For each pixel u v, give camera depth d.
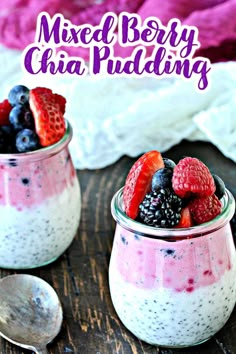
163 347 0.42
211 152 0.63
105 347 0.42
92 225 0.54
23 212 0.47
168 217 0.38
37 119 0.46
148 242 0.39
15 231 0.47
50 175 0.47
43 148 0.46
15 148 0.47
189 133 0.65
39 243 0.48
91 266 0.49
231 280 0.41
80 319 0.44
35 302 0.45
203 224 0.38
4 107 0.48
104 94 0.68
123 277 0.41
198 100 0.65
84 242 0.52
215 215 0.39
